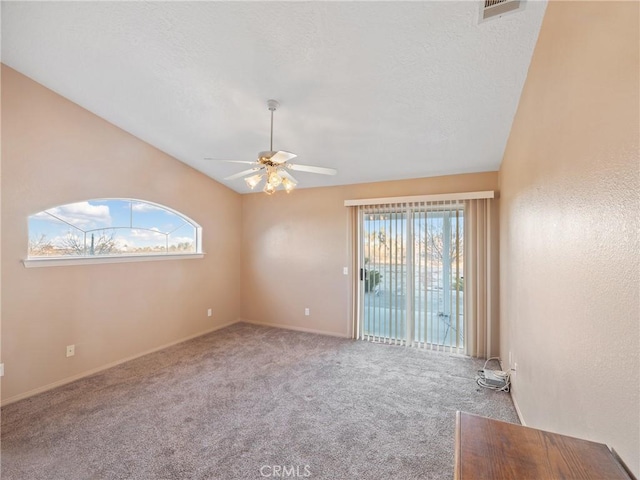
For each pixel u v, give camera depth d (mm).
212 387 2875
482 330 3633
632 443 743
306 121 2936
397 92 2396
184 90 2693
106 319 3314
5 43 2305
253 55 2162
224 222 4996
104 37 2191
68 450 1986
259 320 5227
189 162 4219
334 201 4637
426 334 3943
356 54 2041
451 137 2996
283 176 2721
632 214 741
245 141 3498
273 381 3006
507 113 2482
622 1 779
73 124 2994
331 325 4629
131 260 3568
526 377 2043
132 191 3541
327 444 2059
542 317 1613
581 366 1078
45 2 1942
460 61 2000
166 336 4008
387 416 2393
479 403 2580
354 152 3480
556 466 779
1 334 2533
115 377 3082
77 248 3111
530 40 1743
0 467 1832
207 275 4664
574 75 1130
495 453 836
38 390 2746
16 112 2615
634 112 726
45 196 2803
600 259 924
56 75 2639
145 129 3410
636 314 728
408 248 4062
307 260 4832
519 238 2262
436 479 1749
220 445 2043
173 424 2279
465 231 3764
